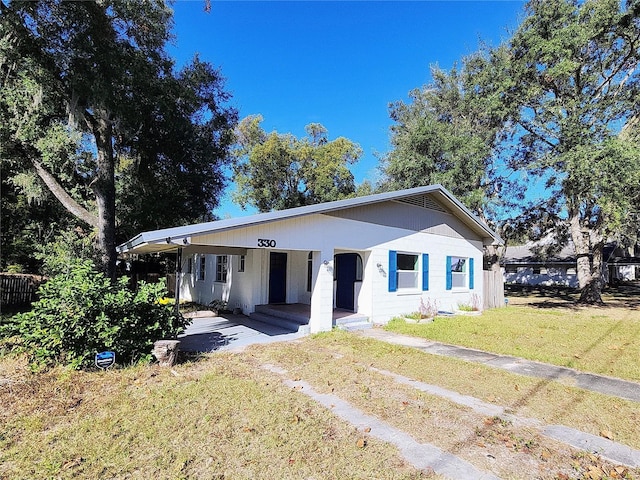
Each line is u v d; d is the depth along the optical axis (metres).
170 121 12.07
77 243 12.70
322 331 9.07
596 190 12.33
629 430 3.86
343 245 9.77
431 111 23.98
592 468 3.11
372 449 3.41
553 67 14.19
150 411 4.16
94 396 4.60
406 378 5.57
